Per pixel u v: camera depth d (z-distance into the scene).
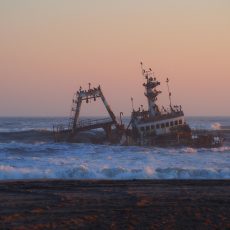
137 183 96.81
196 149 187.12
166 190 87.06
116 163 136.50
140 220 60.72
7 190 86.44
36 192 84.19
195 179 105.88
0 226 57.34
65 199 76.81
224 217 62.53
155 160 146.38
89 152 175.00
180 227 57.19
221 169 117.38
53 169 116.25
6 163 132.25
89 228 56.72
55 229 56.19
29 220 60.75
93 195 81.00
